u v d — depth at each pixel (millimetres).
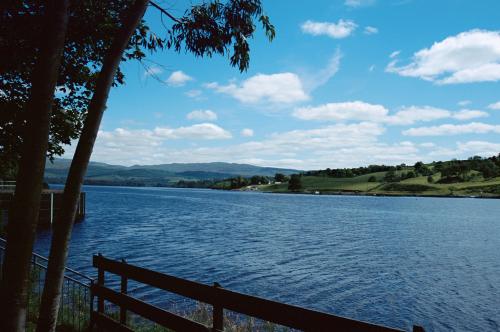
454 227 81000
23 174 5594
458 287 29766
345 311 23531
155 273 6957
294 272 33656
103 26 9711
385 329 3980
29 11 8648
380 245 52969
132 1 9688
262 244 50688
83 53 10523
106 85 6707
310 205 163000
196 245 48281
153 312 6996
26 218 5562
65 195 6645
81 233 58312
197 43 9406
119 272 7910
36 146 5648
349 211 128125
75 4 9180
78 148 6680
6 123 10422
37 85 5691
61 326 10180
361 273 34094
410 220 97312
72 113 11695
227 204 154750
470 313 23516
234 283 29406
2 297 5488
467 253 47094
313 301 25328
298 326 4773
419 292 28094
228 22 9289
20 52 9133
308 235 62625
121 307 7797
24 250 5555
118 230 63094
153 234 58719
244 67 9680
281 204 165875
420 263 39844
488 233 70062
